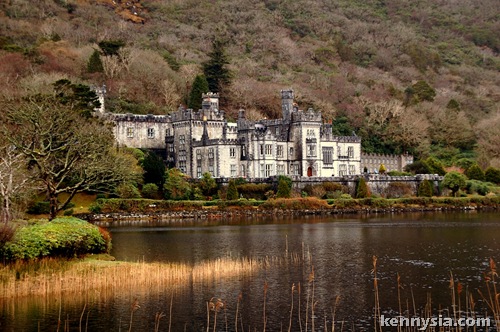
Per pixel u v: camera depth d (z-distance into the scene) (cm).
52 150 8619
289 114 19000
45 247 6525
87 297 5653
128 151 16062
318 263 7388
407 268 7100
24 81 18162
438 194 17862
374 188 16975
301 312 5334
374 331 4866
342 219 13512
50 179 8912
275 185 16025
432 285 6247
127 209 13712
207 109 18288
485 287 6153
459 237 9819
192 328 4909
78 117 10900
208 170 17625
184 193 15112
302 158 18612
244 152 17875
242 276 6594
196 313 5259
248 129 17825
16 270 6153
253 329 4909
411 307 5484
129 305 5441
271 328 4934
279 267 7119
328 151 19238
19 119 10125
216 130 18325
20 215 9431
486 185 18350
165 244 9031
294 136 18775
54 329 4812
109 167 10431
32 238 6475
